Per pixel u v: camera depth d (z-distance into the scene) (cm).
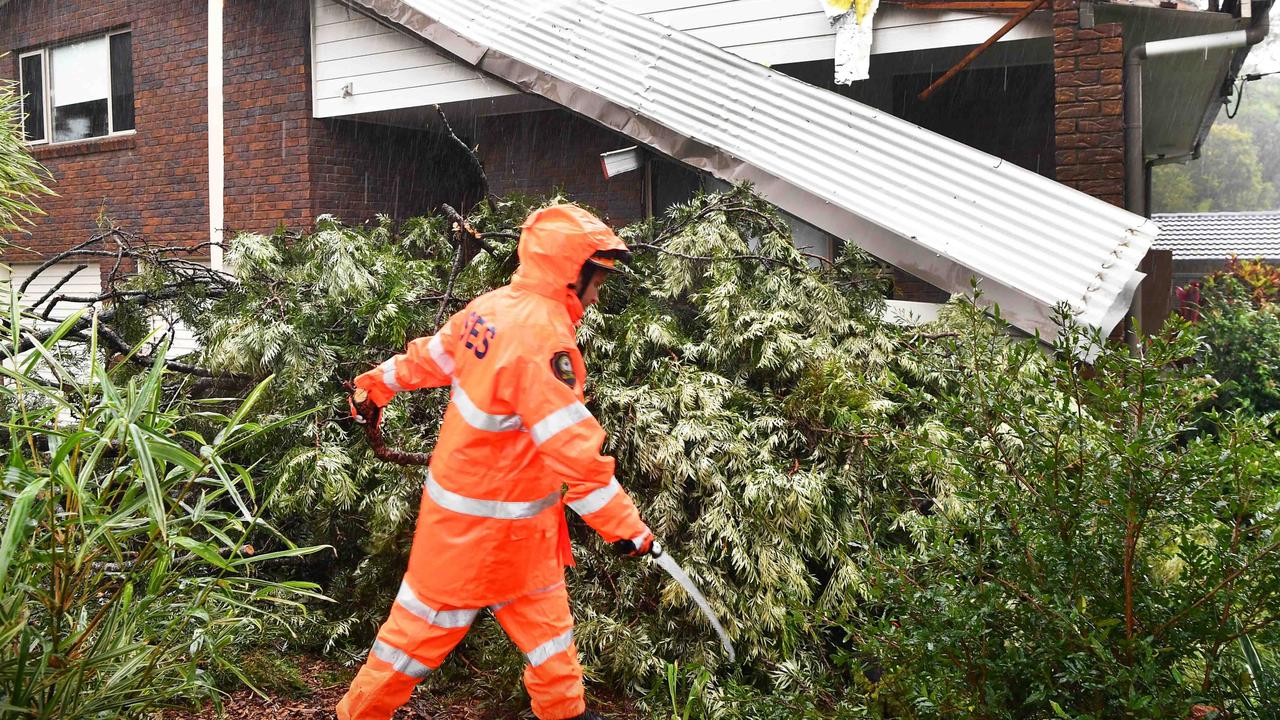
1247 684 232
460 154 970
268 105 889
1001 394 262
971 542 282
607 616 375
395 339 441
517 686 347
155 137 981
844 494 395
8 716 237
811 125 577
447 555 273
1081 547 241
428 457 356
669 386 430
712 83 619
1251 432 224
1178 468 224
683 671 355
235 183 922
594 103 648
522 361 266
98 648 254
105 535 254
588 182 875
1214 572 226
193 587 298
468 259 533
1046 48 705
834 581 373
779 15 689
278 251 547
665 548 382
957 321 472
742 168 579
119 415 243
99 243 1019
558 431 261
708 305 461
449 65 777
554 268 279
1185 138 982
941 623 252
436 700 358
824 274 520
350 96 843
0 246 496
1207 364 237
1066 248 485
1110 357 247
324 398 437
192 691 280
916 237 508
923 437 301
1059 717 239
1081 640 231
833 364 419
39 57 1091
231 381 469
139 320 501
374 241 609
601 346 447
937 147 542
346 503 391
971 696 247
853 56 650
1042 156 827
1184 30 629
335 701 348
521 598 283
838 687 346
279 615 372
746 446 401
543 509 281
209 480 279
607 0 750
